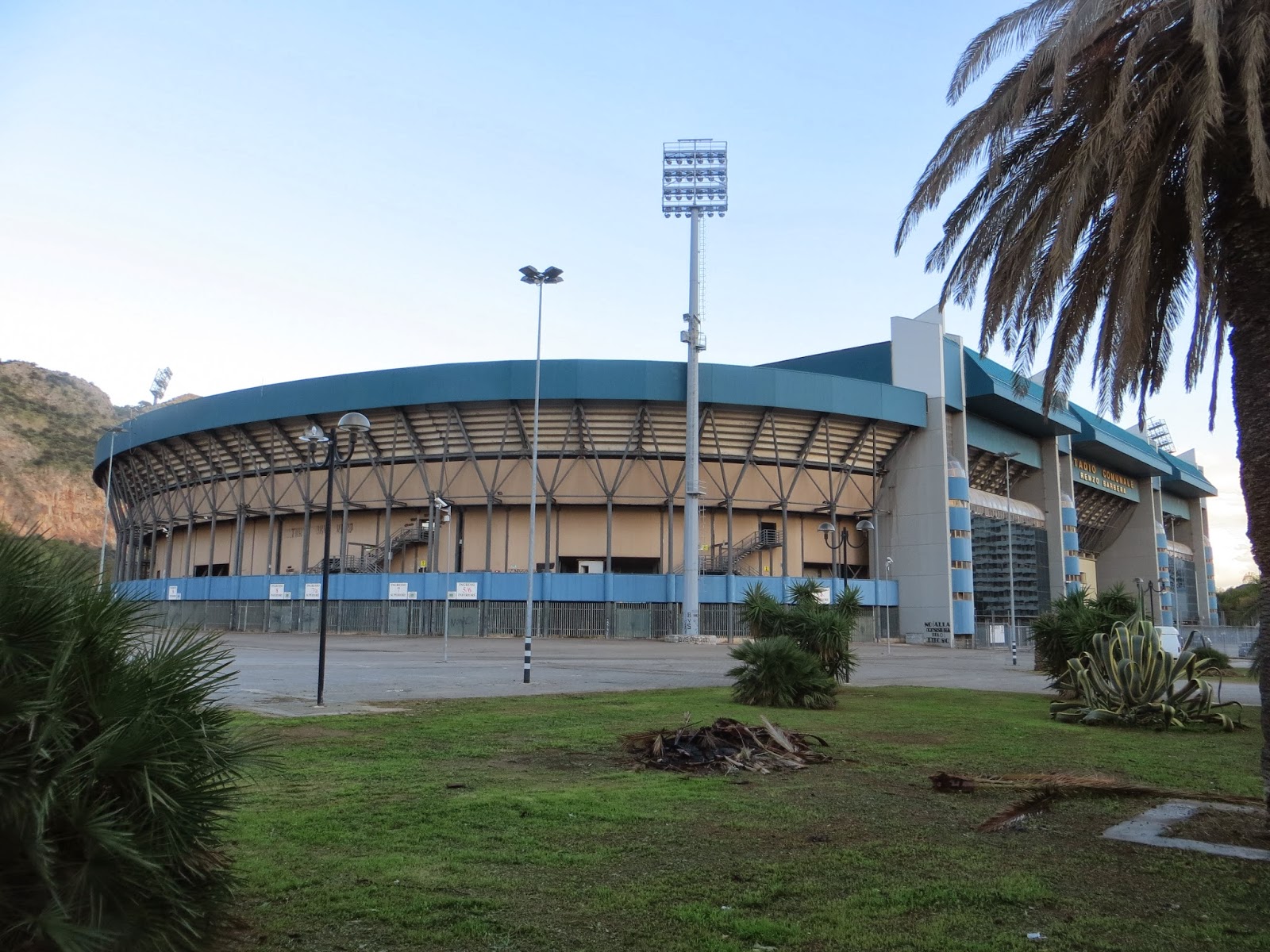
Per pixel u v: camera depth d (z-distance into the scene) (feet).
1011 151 35.19
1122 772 32.55
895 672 101.81
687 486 194.90
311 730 41.19
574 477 209.67
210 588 229.25
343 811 24.35
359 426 57.67
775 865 19.63
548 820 23.66
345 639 179.83
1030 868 19.65
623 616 197.98
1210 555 465.47
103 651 12.55
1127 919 16.17
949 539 221.46
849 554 232.32
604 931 15.37
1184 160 29.37
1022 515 264.72
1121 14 29.14
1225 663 113.39
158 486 263.29
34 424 470.80
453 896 17.06
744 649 56.75
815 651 71.20
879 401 217.77
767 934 15.21
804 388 208.95
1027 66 32.07
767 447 215.92
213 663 14.16
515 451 208.33
